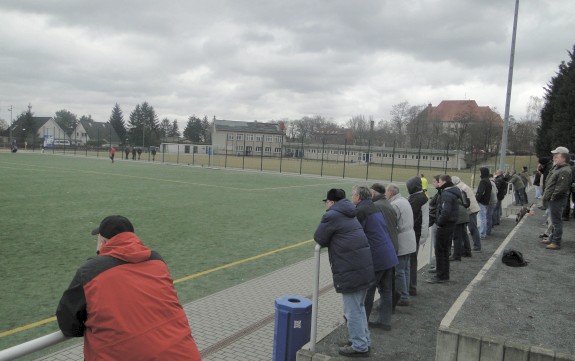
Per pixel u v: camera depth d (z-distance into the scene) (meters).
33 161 45.69
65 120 159.62
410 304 6.53
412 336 5.34
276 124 119.56
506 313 4.53
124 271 2.58
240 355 5.05
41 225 12.65
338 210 4.55
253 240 11.75
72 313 2.45
